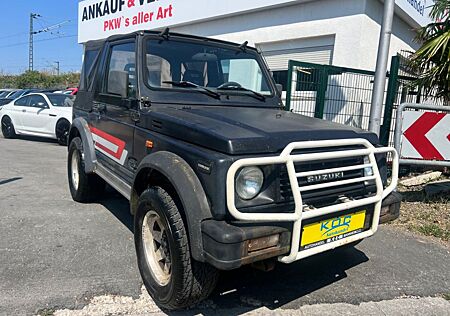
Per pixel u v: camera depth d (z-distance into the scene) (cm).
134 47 357
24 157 863
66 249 362
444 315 280
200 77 372
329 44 871
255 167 231
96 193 501
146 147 310
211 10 1079
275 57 984
